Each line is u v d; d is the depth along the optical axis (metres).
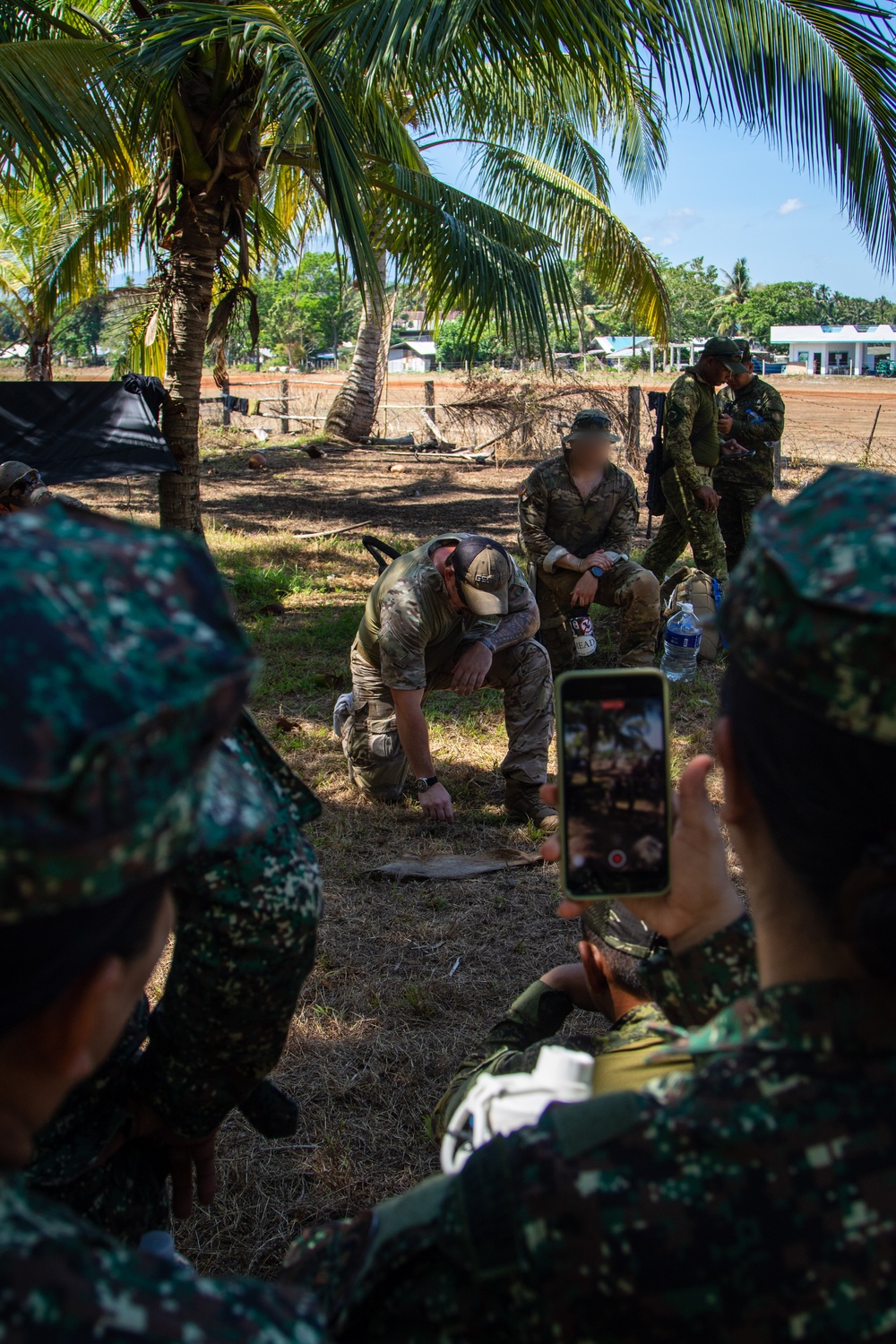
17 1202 0.65
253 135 6.30
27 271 13.88
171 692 0.58
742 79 5.85
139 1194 1.40
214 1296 0.65
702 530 6.57
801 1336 0.68
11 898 0.56
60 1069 0.68
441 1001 3.18
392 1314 0.77
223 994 1.23
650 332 10.32
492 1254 0.72
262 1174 2.48
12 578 0.57
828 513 0.69
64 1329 0.59
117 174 6.95
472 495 13.64
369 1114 2.71
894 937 0.65
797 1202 0.69
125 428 6.86
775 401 7.26
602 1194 0.71
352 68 5.47
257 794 0.81
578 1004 1.78
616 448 15.04
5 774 0.52
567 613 5.74
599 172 9.52
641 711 1.04
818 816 0.69
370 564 9.38
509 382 17.69
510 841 4.21
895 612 0.62
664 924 1.08
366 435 19.30
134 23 5.89
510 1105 1.00
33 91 5.27
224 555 9.41
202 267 6.73
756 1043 0.75
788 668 0.68
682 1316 0.69
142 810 0.58
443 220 6.81
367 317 18.95
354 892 3.79
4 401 6.81
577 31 5.39
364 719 4.38
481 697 5.84
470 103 6.73
